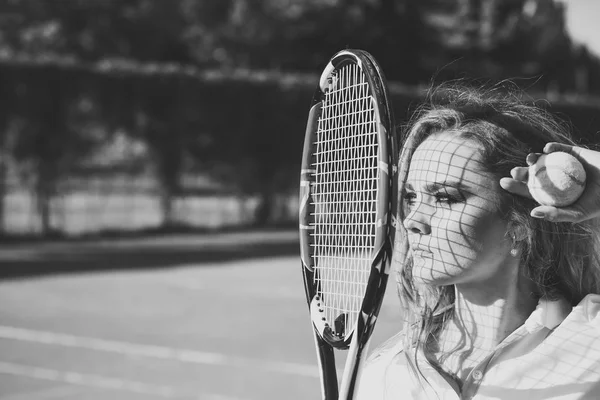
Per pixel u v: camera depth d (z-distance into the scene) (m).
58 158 20.70
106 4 28.17
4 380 6.49
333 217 1.63
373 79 1.42
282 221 24.91
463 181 1.35
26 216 21.86
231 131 22.95
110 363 7.08
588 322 1.36
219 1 31.50
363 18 32.06
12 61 19.89
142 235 22.27
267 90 23.20
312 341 8.08
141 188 23.12
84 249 18.80
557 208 1.25
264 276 13.91
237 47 31.81
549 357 1.34
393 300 8.79
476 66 35.19
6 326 8.95
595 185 1.24
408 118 1.58
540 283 1.38
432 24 35.00
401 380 1.51
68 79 20.53
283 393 6.03
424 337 1.50
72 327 8.91
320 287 1.67
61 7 27.73
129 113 21.64
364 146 1.50
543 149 1.33
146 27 29.22
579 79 45.16
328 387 1.60
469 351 1.44
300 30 31.62
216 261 16.38
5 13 27.23
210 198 24.06
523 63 39.16
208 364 7.02
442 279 1.38
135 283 12.92
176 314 9.84
